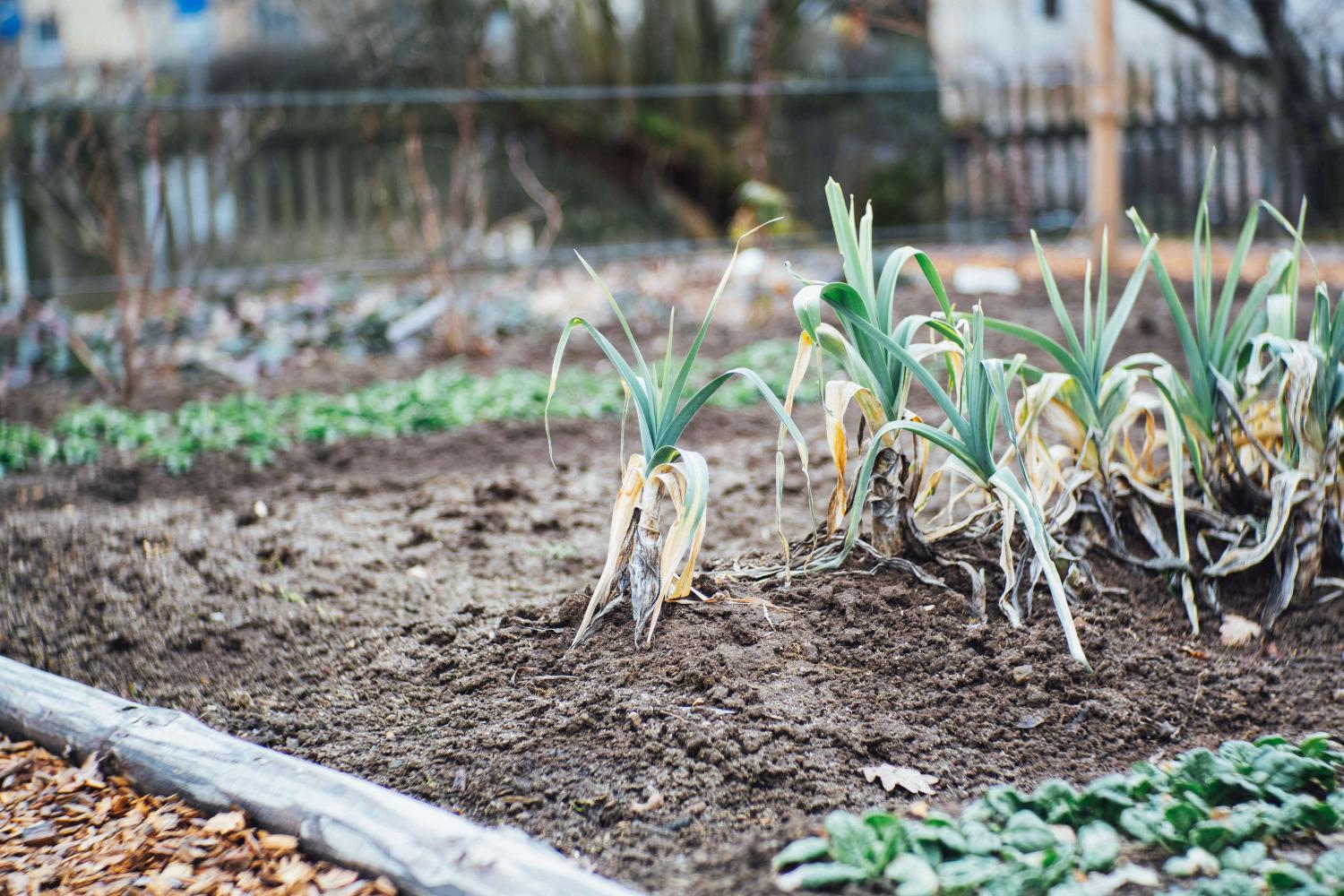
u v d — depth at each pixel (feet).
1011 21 51.96
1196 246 13.24
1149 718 10.73
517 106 47.21
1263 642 12.15
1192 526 13.51
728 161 48.44
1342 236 39.60
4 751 11.44
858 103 49.24
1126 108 43.04
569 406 23.32
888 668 11.23
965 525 12.66
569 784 9.98
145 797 10.43
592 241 51.75
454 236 30.60
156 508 17.74
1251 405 13.32
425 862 8.76
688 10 48.03
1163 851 8.85
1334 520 12.91
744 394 23.41
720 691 10.81
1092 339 12.91
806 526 15.49
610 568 11.79
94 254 39.52
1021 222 39.58
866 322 11.70
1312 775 9.52
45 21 52.29
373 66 49.16
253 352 29.27
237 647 13.12
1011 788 9.44
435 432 21.93
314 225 43.57
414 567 14.99
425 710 11.52
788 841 8.95
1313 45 39.40
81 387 27.09
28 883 9.32
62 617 13.93
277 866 9.24
